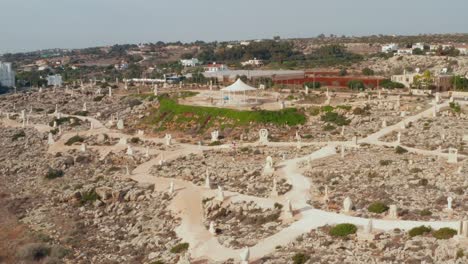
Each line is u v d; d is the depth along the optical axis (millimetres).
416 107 148000
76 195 103000
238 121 146750
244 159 114375
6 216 99125
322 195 82500
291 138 133000
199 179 101625
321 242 63781
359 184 86875
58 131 163750
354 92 185000
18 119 187875
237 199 84875
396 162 99375
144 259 72188
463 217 67625
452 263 52312
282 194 85188
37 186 118250
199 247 70125
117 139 147875
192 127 152125
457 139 116312
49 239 86500
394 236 62219
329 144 121500
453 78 193125
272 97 178625
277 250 64250
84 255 78188
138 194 98500
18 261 78125
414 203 74562
